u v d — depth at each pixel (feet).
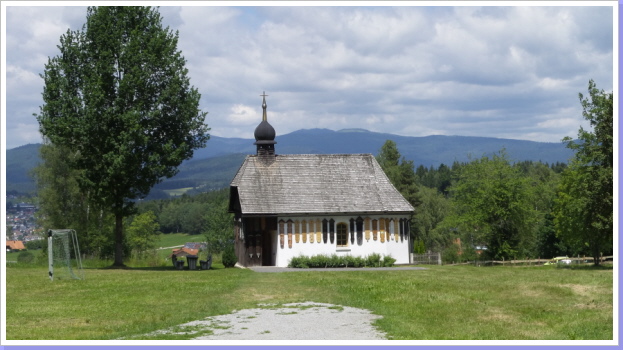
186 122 183.21
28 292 117.08
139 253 334.65
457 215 278.67
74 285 127.44
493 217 260.01
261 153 200.34
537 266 225.35
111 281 134.51
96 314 90.02
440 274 147.74
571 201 203.41
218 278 141.59
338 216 192.34
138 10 182.91
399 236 196.75
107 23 180.14
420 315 86.89
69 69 178.19
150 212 372.17
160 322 82.84
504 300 100.37
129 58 177.47
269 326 78.48
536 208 323.16
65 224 265.13
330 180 198.80
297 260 186.39
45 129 177.99
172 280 136.26
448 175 624.59
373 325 78.84
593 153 192.24
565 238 225.56
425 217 378.53
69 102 176.24
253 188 193.16
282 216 189.67
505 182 256.73
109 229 273.95
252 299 103.55
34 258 279.90
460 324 80.69
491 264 245.45
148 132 180.86
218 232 422.82
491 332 75.46
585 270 170.81
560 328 78.33
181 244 568.82
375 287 116.57
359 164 203.62
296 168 199.72
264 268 181.37
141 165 179.93
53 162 265.34
